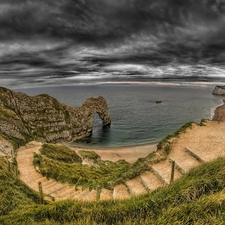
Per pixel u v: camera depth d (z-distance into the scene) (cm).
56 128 9769
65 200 1123
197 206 767
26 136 7994
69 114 10694
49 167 3450
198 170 1179
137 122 12344
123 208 902
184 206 788
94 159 5794
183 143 2842
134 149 7512
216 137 3027
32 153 4953
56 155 5038
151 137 9131
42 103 9919
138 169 2375
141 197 1057
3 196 1512
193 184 949
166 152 2666
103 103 12119
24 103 9450
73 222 880
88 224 811
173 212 759
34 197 1853
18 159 4419
